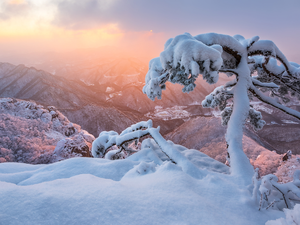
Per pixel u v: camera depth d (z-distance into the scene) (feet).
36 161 99.55
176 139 240.53
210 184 10.43
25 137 167.12
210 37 17.16
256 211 8.29
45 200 5.84
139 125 23.68
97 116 333.01
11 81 461.78
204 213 6.59
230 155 15.81
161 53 16.49
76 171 13.14
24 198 5.86
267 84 20.30
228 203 8.63
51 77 534.78
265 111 392.06
